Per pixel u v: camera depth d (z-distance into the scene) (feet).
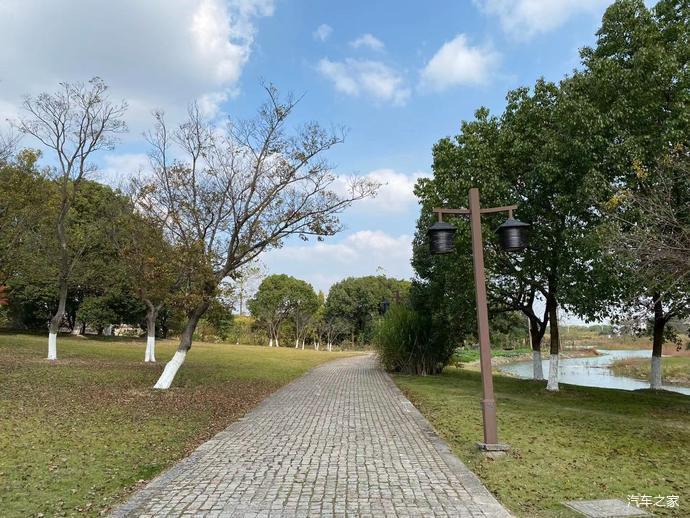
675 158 35.47
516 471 22.33
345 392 55.72
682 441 29.86
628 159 42.29
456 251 54.65
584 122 44.16
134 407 38.99
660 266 30.71
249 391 53.83
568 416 38.91
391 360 86.43
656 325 61.98
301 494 19.01
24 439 26.71
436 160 60.49
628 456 25.81
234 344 176.55
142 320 139.33
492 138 57.41
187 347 52.03
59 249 76.74
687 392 84.23
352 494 19.03
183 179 52.47
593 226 44.57
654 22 47.91
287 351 146.82
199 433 31.22
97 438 27.91
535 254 52.34
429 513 16.99
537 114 52.47
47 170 73.97
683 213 37.96
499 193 51.65
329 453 25.80
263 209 51.49
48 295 117.19
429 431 32.17
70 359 72.33
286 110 52.42
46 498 18.26
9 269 85.46
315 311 215.92
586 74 48.34
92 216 102.53
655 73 43.06
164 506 17.57
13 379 49.55
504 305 72.02
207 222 52.44
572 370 142.61
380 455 25.43
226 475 21.54
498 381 72.84
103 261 102.42
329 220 52.90
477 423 34.86
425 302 88.12
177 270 51.06
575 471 22.53
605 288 44.91
